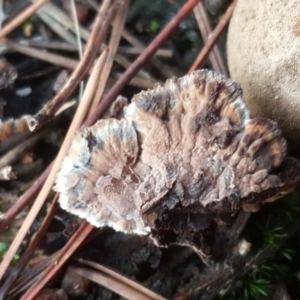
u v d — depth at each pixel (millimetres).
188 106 60
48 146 85
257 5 63
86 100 77
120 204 61
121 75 85
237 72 71
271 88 65
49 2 91
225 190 57
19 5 91
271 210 79
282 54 61
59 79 88
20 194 83
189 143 59
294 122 67
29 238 80
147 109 60
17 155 83
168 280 78
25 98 87
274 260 78
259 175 57
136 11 93
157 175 59
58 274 77
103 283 75
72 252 75
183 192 58
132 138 62
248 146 58
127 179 61
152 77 89
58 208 79
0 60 88
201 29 90
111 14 87
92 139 63
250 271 76
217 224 75
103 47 88
